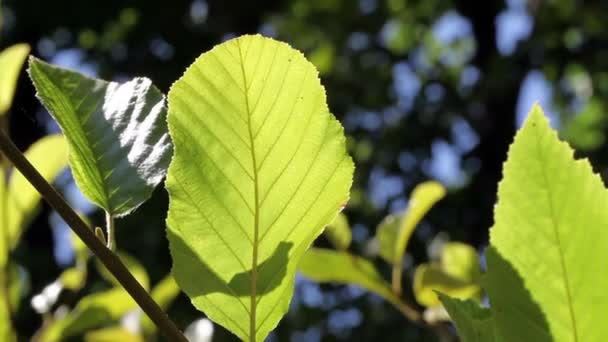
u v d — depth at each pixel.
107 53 3.74
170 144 0.36
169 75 3.67
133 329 0.69
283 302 0.35
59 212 0.31
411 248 2.83
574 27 3.63
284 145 0.34
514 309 0.34
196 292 0.35
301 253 0.35
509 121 3.44
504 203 0.34
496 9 3.88
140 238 2.62
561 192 0.34
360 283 0.62
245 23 3.82
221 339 1.42
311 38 3.95
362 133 3.45
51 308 0.69
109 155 0.36
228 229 0.35
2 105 0.52
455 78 3.78
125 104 0.37
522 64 3.51
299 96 0.34
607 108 3.68
